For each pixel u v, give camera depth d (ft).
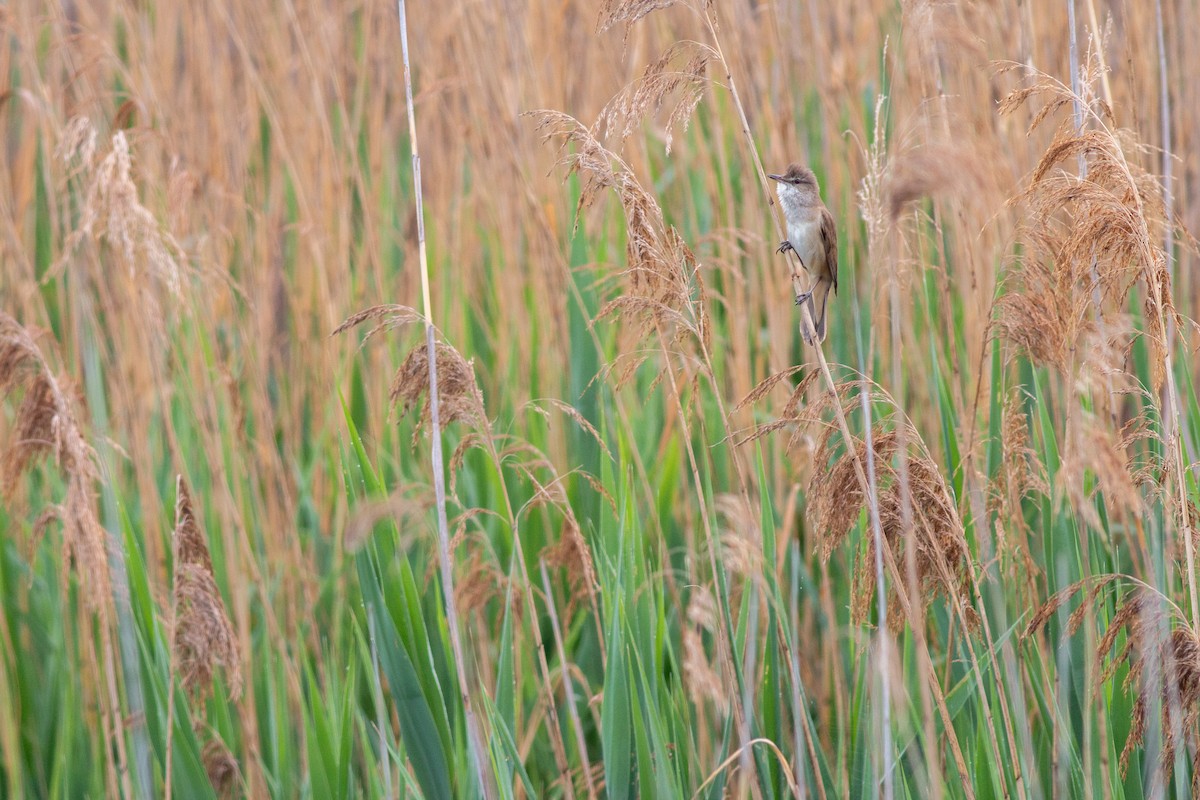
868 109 40.29
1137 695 22.44
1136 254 20.67
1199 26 39.06
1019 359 29.30
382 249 43.19
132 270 25.07
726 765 23.98
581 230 38.14
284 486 34.19
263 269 41.06
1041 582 28.55
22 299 38.17
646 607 26.45
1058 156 20.94
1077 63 26.45
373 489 24.71
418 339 38.42
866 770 23.54
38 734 30.04
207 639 23.97
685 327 23.15
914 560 21.25
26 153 42.32
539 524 34.09
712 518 27.07
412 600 24.89
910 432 22.27
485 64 40.27
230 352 39.29
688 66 21.80
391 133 45.34
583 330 35.73
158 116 39.93
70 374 35.06
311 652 33.17
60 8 40.52
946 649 27.96
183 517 25.30
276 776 27.91
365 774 29.22
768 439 33.09
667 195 42.47
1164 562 24.27
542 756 31.19
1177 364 31.40
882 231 22.52
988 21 34.01
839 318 34.65
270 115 39.37
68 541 23.88
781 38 38.09
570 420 35.81
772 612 26.30
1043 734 25.73
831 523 21.86
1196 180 37.24
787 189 31.76
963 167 19.42
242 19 44.52
